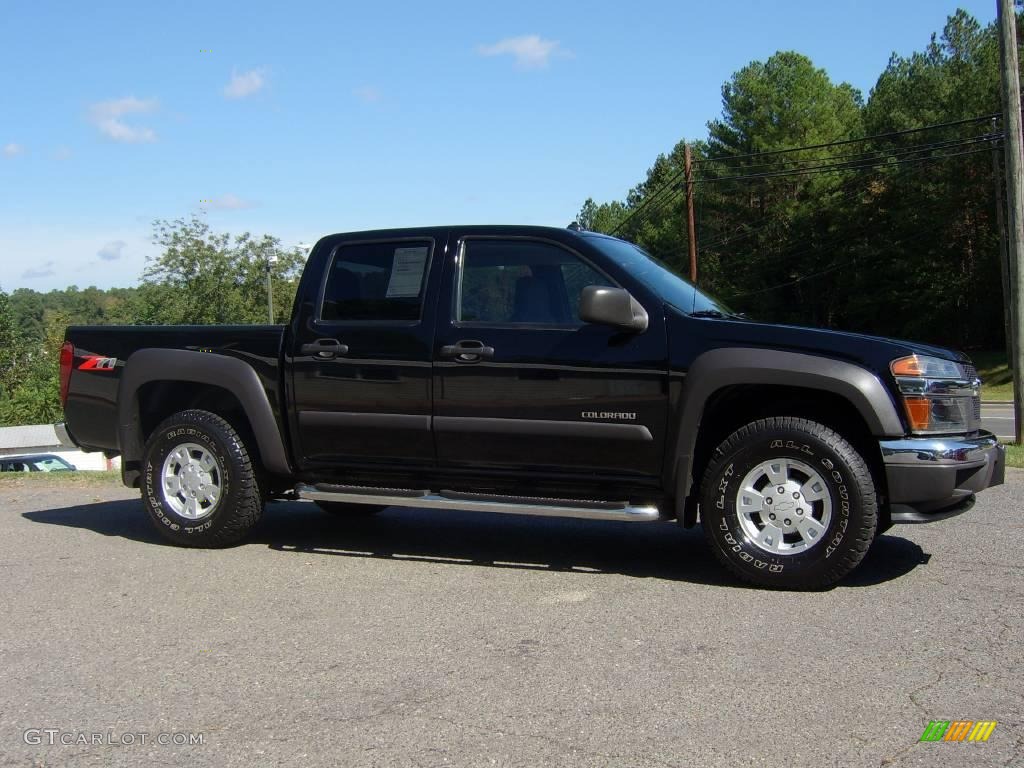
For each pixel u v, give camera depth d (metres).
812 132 51.16
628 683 3.65
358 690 3.64
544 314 5.36
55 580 5.38
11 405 39.88
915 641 4.07
